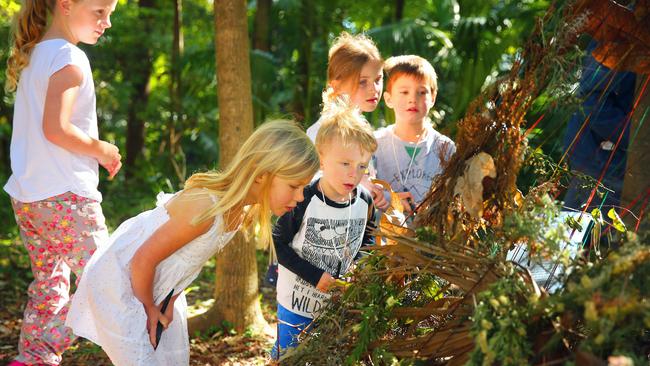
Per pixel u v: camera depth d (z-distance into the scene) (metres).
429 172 3.35
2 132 10.15
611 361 1.43
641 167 2.37
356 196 2.76
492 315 1.73
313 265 2.61
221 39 3.72
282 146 2.26
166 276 2.36
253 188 2.34
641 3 2.12
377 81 3.46
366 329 2.09
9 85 3.06
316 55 9.00
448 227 2.14
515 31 6.98
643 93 2.37
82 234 2.86
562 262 1.84
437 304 2.14
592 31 2.17
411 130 3.38
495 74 7.43
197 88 10.02
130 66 9.95
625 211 2.36
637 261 1.64
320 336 2.19
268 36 8.91
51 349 2.92
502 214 2.08
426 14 10.10
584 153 3.19
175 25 8.97
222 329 3.89
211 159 9.88
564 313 1.70
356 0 9.65
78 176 2.84
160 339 2.39
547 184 2.15
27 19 2.90
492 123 2.09
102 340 2.31
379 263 2.21
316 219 2.67
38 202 2.82
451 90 8.08
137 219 2.41
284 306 2.77
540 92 2.06
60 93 2.77
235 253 3.90
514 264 1.92
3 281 5.12
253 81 8.09
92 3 2.87
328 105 3.17
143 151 10.45
